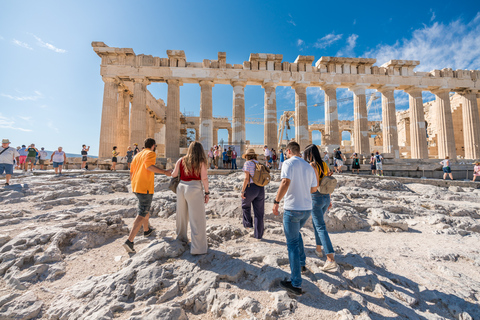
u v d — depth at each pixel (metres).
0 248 3.69
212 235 4.50
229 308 2.62
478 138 22.03
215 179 11.80
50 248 3.70
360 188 10.41
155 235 4.65
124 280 2.97
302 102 21.14
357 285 3.22
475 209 7.96
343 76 21.53
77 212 5.97
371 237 5.55
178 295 2.85
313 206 3.68
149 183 4.01
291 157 3.38
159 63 20.16
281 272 3.23
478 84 22.50
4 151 8.42
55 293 2.90
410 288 3.27
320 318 2.49
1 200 6.99
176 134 20.05
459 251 4.68
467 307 2.84
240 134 20.20
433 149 30.89
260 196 4.75
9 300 2.70
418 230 6.20
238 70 20.66
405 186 12.02
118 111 22.42
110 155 19.17
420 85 21.95
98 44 19.55
